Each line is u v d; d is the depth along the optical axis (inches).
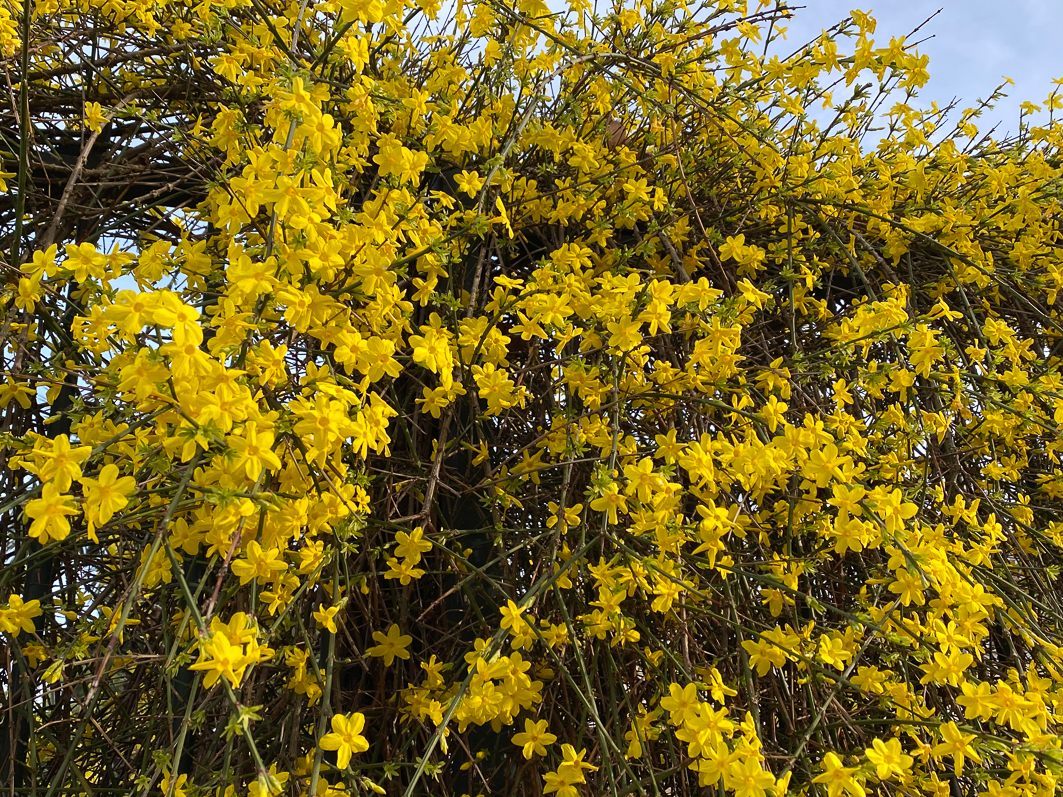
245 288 33.2
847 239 71.1
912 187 70.1
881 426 55.4
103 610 49.5
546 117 70.7
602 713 50.3
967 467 68.5
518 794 50.6
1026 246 71.5
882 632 41.6
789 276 61.7
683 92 61.4
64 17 63.6
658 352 58.2
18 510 51.7
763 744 44.6
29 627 38.9
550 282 51.3
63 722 48.6
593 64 58.7
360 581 47.3
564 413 51.8
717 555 47.2
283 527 36.7
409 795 33.3
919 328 52.7
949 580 39.6
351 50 47.7
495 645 38.8
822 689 45.6
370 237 40.5
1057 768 35.7
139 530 49.5
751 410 52.7
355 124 47.5
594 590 52.5
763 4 74.1
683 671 42.6
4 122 62.4
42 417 57.8
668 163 66.7
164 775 34.2
